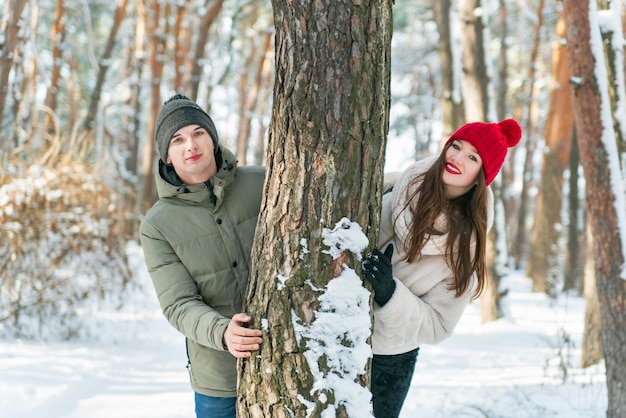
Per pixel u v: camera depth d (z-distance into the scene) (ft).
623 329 13.88
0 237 21.77
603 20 15.60
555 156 46.88
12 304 21.99
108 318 25.46
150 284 30.09
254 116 84.12
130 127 67.41
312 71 6.71
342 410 6.68
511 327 30.19
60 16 52.31
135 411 15.40
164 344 23.39
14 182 22.13
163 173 8.13
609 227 14.12
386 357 9.02
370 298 7.19
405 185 8.41
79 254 22.75
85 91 74.79
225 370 7.91
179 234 7.88
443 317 8.61
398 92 89.25
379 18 6.81
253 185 8.36
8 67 24.31
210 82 76.33
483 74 32.35
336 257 6.81
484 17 32.30
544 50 68.69
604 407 16.96
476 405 17.20
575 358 23.71
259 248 7.11
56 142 23.79
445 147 8.25
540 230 48.16
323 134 6.77
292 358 6.73
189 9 64.64
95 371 18.89
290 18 6.72
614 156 14.24
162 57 59.06
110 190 23.88
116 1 53.06
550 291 45.03
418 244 8.09
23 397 15.51
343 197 6.84
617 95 15.30
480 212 8.25
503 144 8.27
